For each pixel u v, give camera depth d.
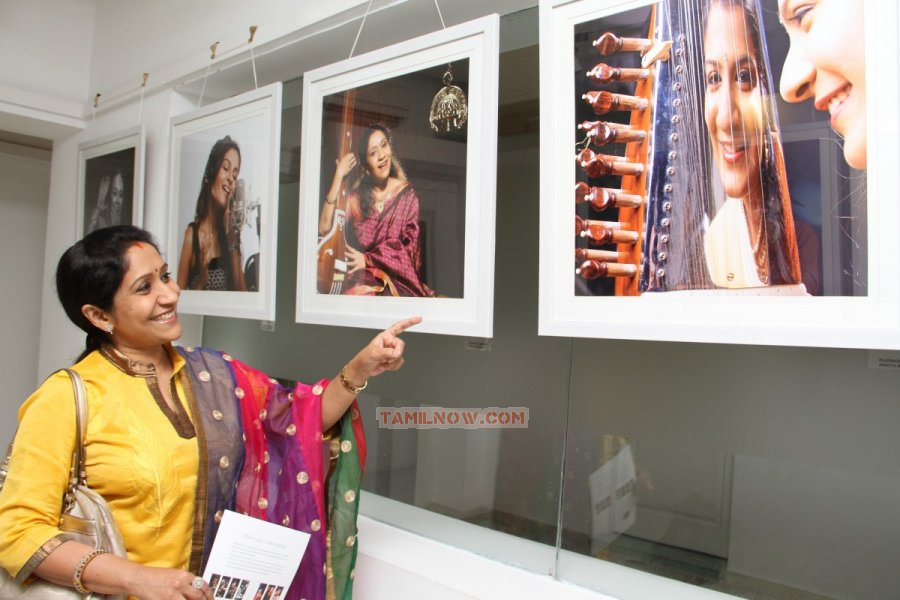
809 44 0.98
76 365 1.15
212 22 2.29
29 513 1.00
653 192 1.13
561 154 1.23
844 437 1.12
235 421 1.23
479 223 1.36
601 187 1.19
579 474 1.40
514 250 1.57
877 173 0.92
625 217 1.16
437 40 1.46
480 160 1.37
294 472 1.31
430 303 1.47
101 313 1.14
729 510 1.22
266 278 1.85
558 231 1.23
